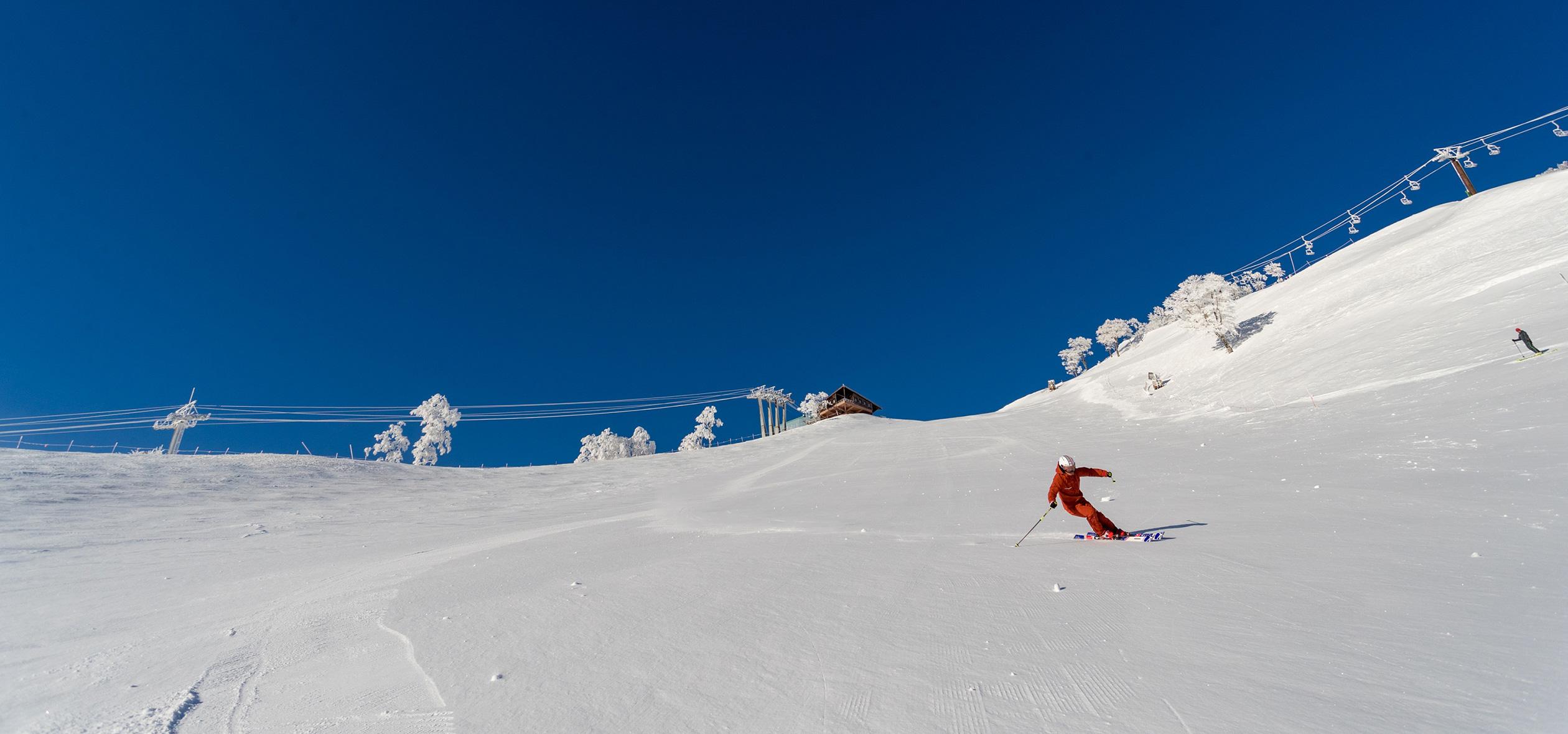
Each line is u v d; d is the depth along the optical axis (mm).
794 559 7473
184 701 3732
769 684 3480
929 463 25125
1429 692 2658
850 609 4914
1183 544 6371
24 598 7949
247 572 10062
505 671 3992
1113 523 8477
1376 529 6102
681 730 2990
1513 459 8844
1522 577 4090
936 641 3977
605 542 10891
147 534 15438
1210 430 23844
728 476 31453
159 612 6883
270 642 5137
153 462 28328
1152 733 2549
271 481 27703
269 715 3488
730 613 5070
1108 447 23469
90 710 3645
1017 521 9492
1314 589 4309
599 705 3348
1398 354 23391
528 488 30906
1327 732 2414
